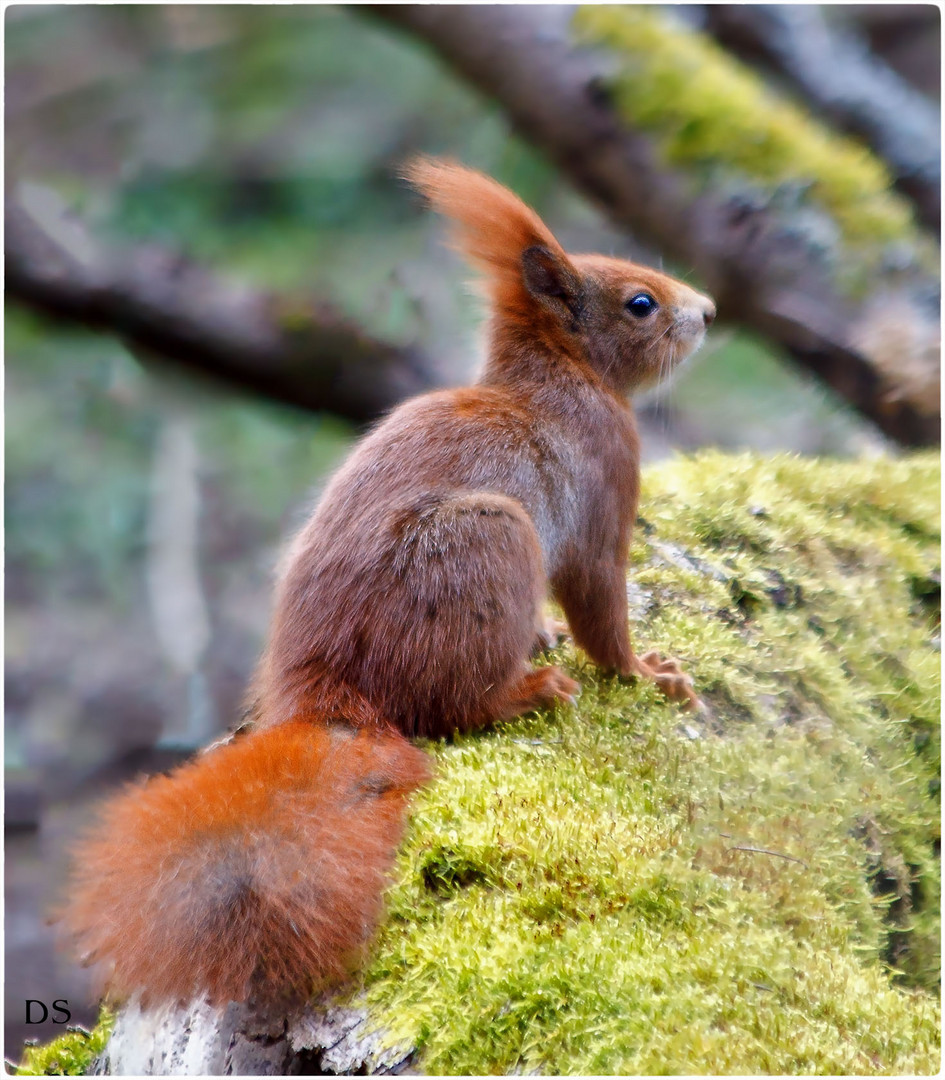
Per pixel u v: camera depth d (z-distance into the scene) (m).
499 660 7.18
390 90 18.78
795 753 7.63
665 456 15.39
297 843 5.77
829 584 9.80
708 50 14.60
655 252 13.95
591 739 7.26
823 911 6.40
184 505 17.41
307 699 7.12
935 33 21.11
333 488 7.77
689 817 6.59
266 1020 5.59
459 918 5.72
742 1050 5.09
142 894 5.63
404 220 17.98
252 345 15.34
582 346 8.77
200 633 16.55
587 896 5.86
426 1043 5.25
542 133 14.05
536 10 13.96
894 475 11.26
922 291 12.78
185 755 15.81
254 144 18.58
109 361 17.58
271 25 19.22
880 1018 5.54
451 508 7.30
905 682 9.35
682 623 8.91
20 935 12.98
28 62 18.97
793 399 16.25
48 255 15.13
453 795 6.38
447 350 15.83
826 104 15.02
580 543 8.10
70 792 15.46
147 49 19.23
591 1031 5.16
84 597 16.89
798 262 12.95
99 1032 7.59
